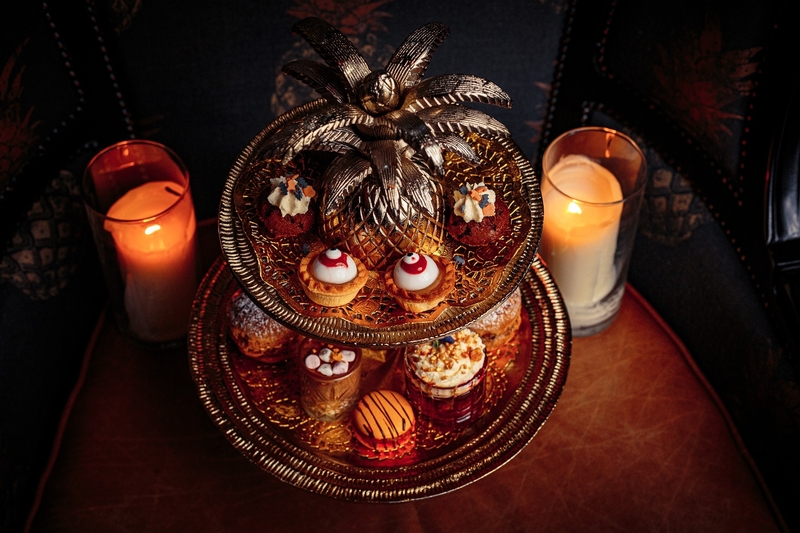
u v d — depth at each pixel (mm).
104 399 843
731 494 796
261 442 761
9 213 792
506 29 887
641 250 920
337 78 688
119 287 838
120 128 905
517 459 810
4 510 747
